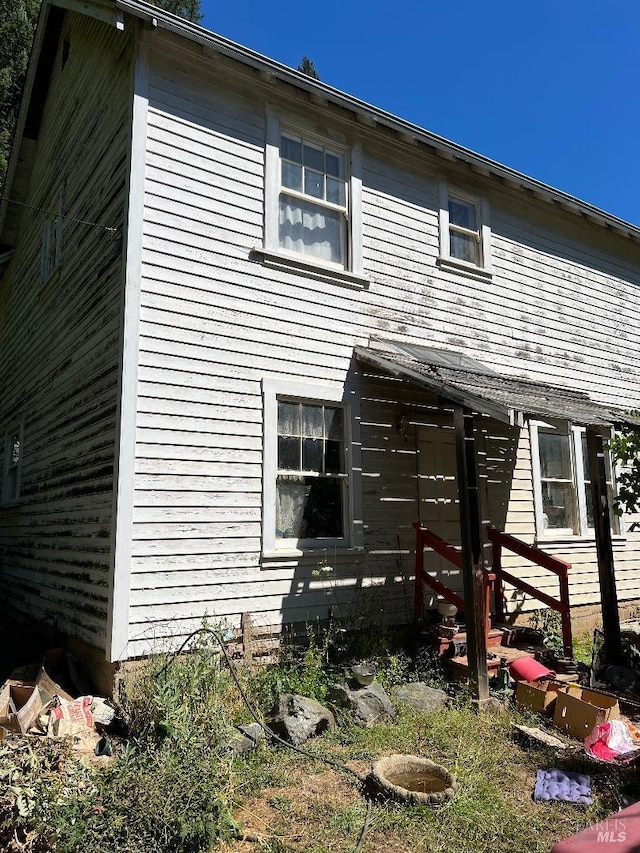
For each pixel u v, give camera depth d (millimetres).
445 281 9156
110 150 7242
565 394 9562
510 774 4602
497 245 10000
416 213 8969
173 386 6352
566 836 3773
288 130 7832
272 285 7281
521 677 6469
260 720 5137
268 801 4172
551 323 10602
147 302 6297
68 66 9742
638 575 11164
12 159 12195
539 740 5082
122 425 5973
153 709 4809
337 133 8227
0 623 9492
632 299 12289
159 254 6449
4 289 14250
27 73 11148
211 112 7047
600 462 7965
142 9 6270
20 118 11609
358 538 7590
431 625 7410
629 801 4176
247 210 7184
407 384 8500
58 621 7641
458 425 6500
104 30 7910
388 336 8328
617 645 7586
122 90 7012
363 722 5410
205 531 6355
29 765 3877
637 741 4906
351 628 7262
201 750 4094
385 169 8711
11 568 10898
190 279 6629
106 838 3361
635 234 11891
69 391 8203
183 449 6328
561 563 7684
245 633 6438
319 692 5855
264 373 7066
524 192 10242
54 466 8695
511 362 9852
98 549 6465
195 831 3436
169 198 6590
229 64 7129
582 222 11367
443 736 5148
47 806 3545
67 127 9539
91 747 4844
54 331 9305
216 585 6359
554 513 10180
